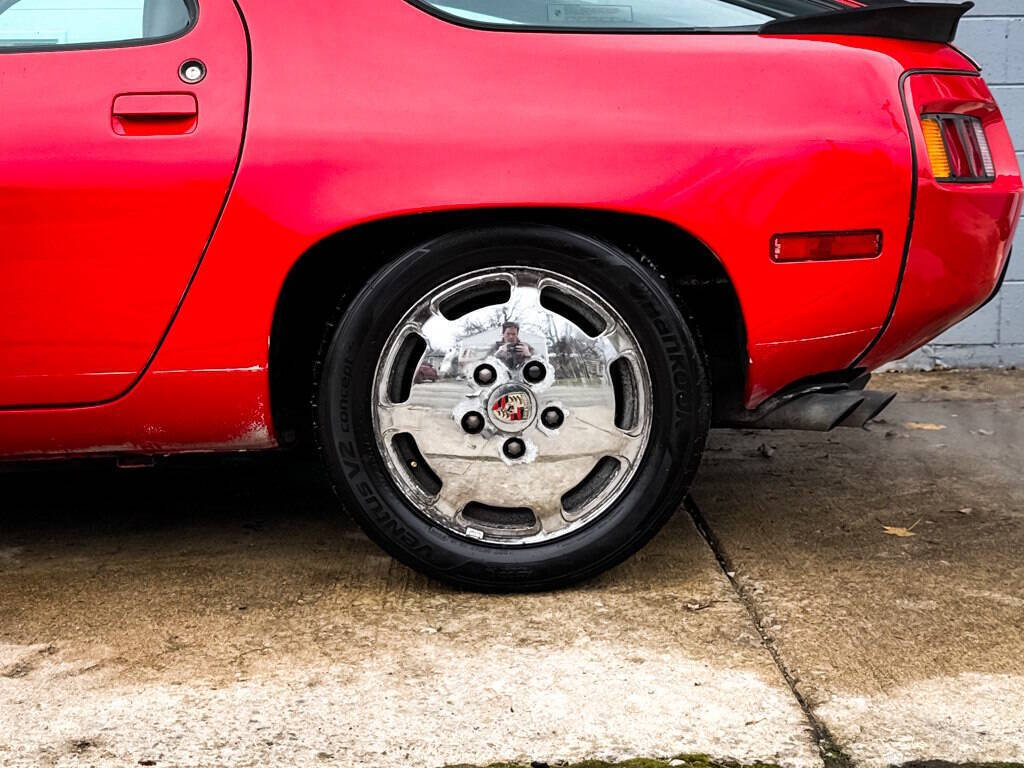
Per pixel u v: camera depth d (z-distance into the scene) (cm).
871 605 241
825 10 256
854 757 181
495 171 227
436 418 237
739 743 185
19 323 231
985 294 257
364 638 227
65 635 230
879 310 241
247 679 210
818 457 363
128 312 231
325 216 227
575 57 236
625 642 223
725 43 241
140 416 239
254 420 241
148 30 237
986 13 485
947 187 242
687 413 239
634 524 242
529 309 236
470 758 182
